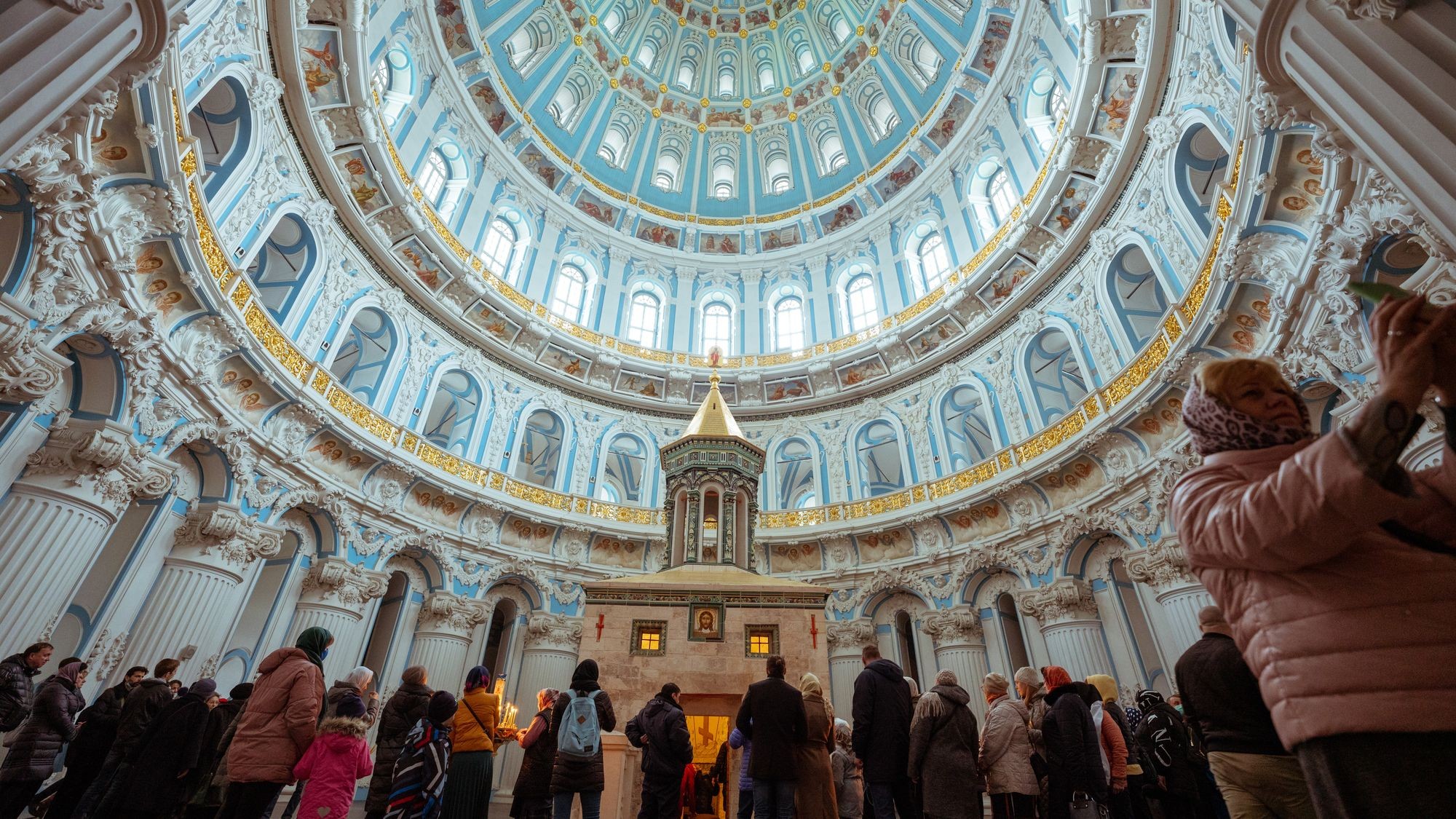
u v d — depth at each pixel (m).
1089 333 17.83
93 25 4.25
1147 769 5.83
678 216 31.00
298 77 14.88
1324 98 4.39
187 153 10.78
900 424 23.19
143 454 10.77
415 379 20.02
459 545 19.30
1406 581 1.60
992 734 5.84
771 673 5.86
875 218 27.97
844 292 28.00
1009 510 18.50
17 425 9.16
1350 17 4.11
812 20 31.86
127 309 9.99
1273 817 3.04
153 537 12.03
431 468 18.58
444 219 23.19
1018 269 20.59
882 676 6.01
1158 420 14.74
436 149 23.39
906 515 20.44
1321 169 8.80
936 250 25.75
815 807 5.81
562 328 24.94
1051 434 17.75
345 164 17.70
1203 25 11.27
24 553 9.07
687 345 28.09
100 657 10.91
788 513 22.73
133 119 8.78
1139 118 15.10
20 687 6.69
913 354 23.72
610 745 8.23
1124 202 16.62
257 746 4.71
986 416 20.73
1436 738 1.45
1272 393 1.93
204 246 12.02
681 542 13.57
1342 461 1.41
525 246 26.14
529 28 27.69
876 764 5.70
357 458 17.11
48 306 8.74
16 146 3.78
